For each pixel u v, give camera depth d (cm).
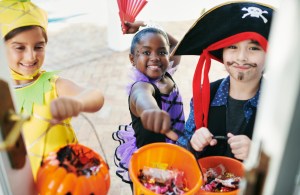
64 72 273
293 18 36
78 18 389
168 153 82
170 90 106
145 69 101
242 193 48
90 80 262
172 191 74
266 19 80
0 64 53
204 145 85
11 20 89
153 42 99
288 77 37
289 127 39
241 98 94
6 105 54
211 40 88
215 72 248
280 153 41
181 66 281
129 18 117
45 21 98
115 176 162
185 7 382
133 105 94
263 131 43
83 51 312
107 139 193
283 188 44
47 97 99
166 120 76
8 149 55
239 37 83
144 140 98
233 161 85
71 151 70
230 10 84
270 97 40
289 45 37
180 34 329
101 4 434
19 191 62
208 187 79
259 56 85
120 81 261
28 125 97
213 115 97
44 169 67
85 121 211
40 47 95
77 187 65
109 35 315
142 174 78
